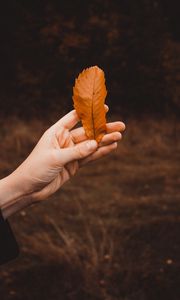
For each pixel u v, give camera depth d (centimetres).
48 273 434
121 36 1316
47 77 1277
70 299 400
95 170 840
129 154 959
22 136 1036
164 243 512
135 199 675
